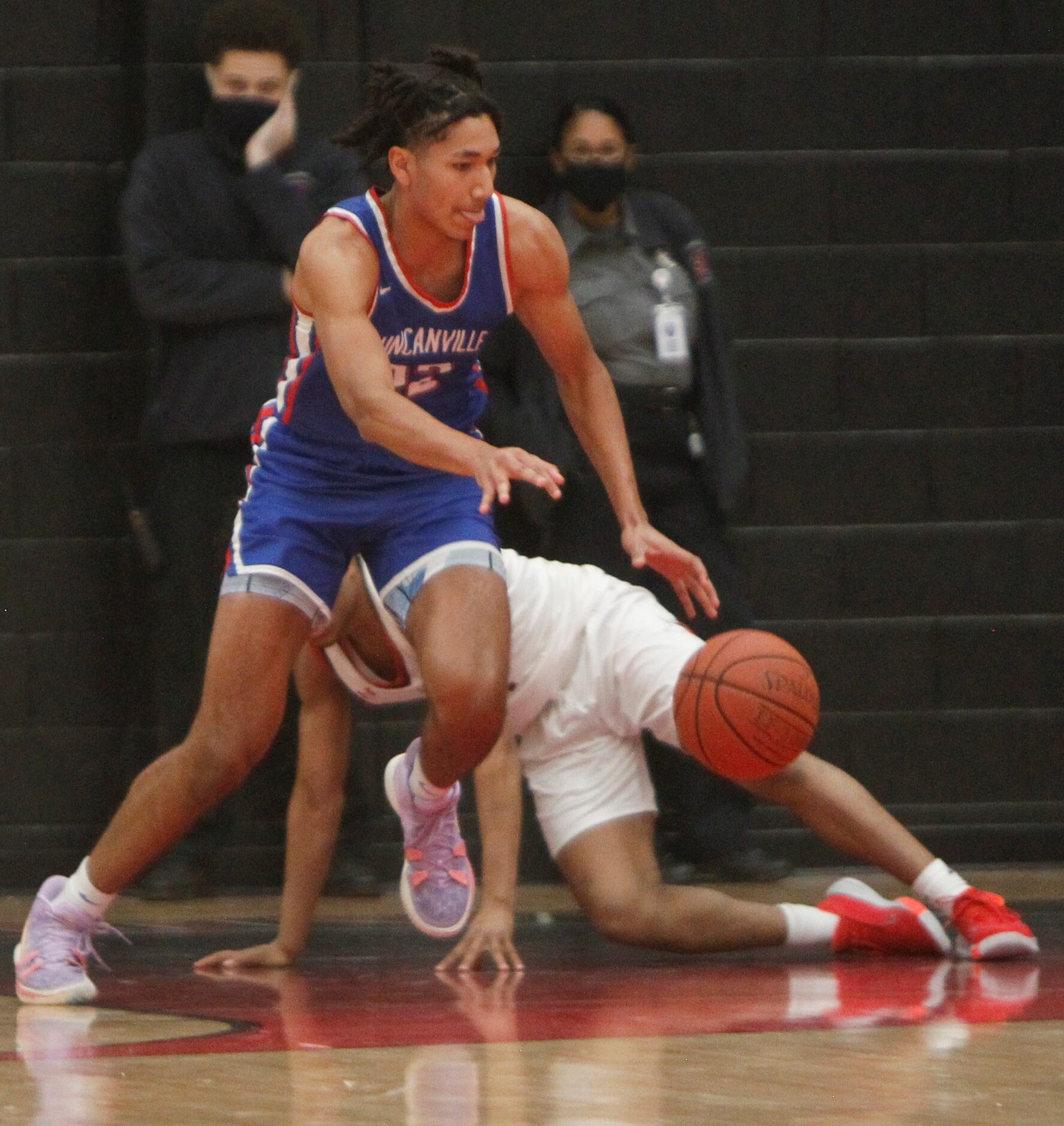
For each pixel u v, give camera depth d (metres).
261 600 10.29
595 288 18.41
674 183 20.42
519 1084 7.06
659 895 12.00
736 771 11.39
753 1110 6.49
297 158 18.39
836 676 20.55
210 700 10.25
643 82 20.34
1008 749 20.64
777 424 20.55
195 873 18.56
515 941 13.93
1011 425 20.73
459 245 10.07
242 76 17.88
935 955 12.05
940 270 20.70
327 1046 8.20
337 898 18.17
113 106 20.02
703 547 18.89
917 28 20.62
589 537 18.72
